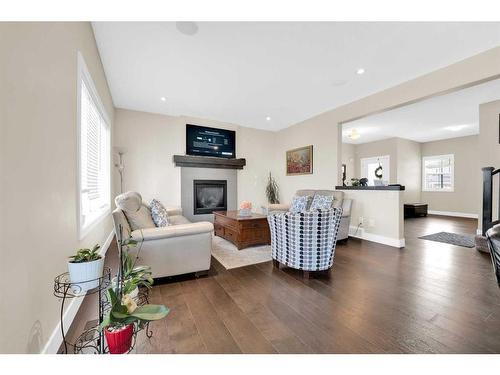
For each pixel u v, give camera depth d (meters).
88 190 2.46
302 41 2.42
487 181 3.39
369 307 1.80
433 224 5.58
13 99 0.96
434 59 2.75
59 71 1.49
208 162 5.21
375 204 3.84
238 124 5.78
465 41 2.40
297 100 4.12
